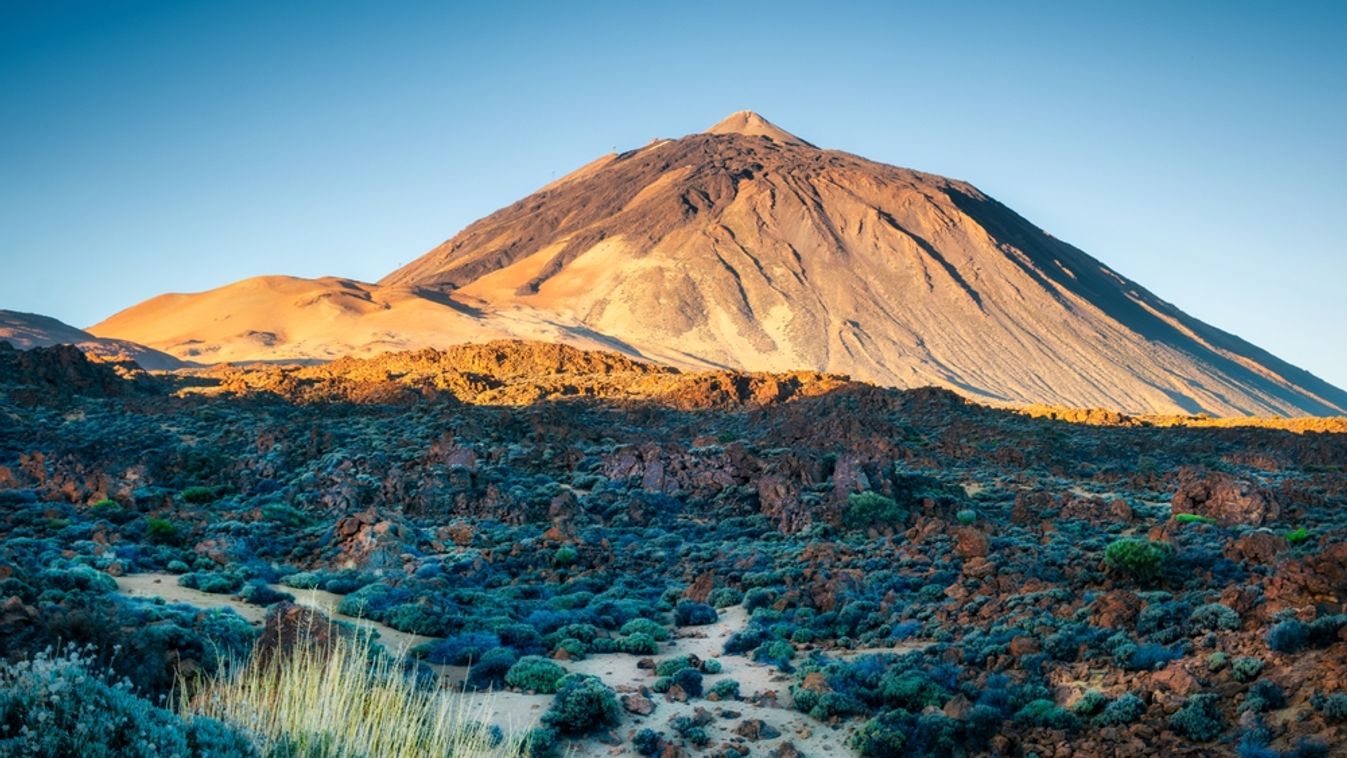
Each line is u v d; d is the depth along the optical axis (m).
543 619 35.47
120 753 11.59
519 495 62.53
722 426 104.69
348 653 22.45
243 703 14.41
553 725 24.62
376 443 81.06
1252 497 52.78
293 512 56.31
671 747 23.69
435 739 15.31
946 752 23.64
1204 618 27.73
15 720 11.36
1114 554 36.19
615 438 89.50
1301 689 22.34
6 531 44.41
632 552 51.03
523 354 165.00
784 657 31.08
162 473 71.69
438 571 41.97
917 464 79.50
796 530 55.22
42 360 109.31
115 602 25.06
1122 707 23.52
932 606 35.84
